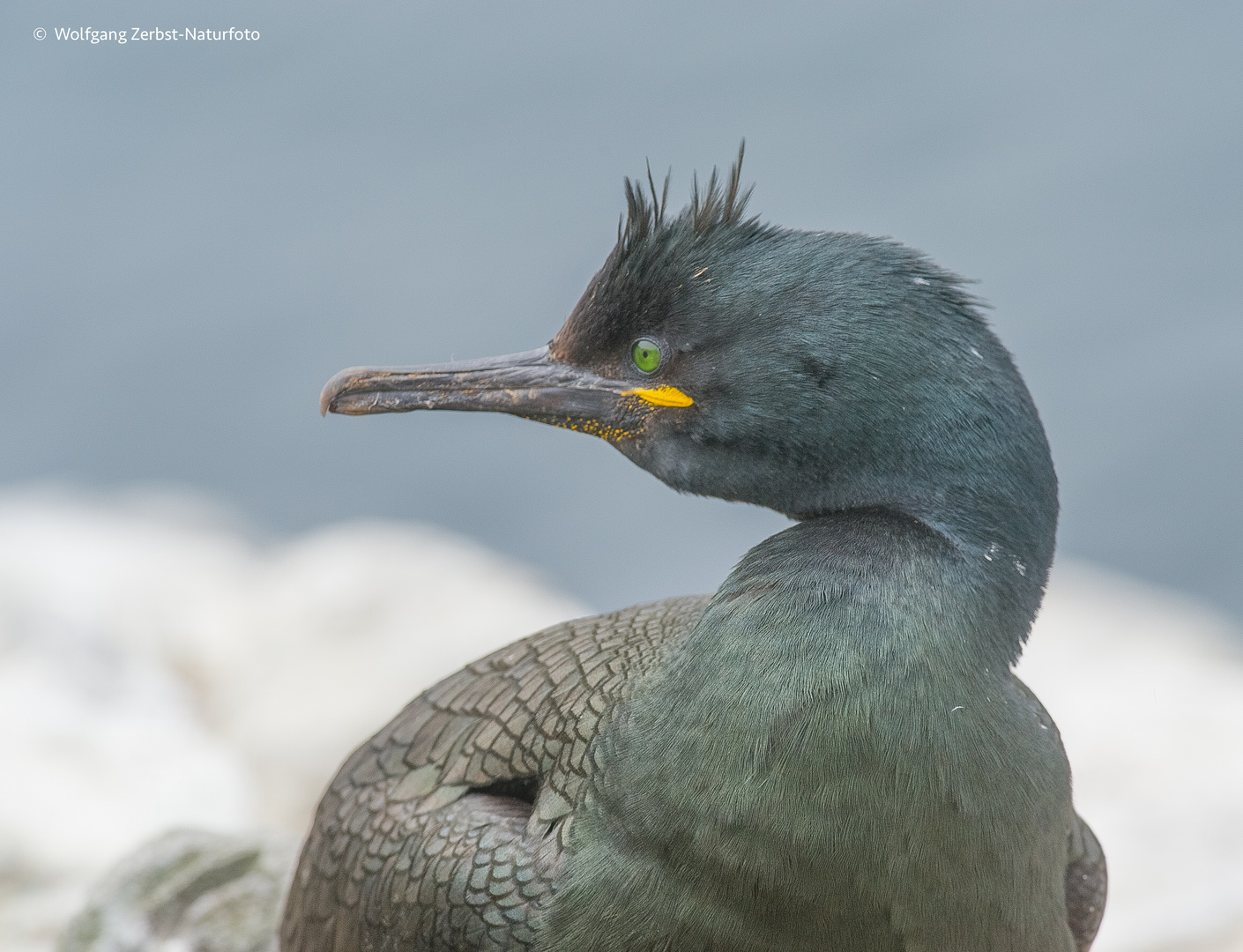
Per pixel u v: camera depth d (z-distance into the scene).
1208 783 12.80
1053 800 5.95
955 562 5.80
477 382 6.89
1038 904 5.89
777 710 5.57
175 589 16.61
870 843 5.55
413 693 14.61
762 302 6.14
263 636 15.62
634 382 6.61
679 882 5.71
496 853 6.12
